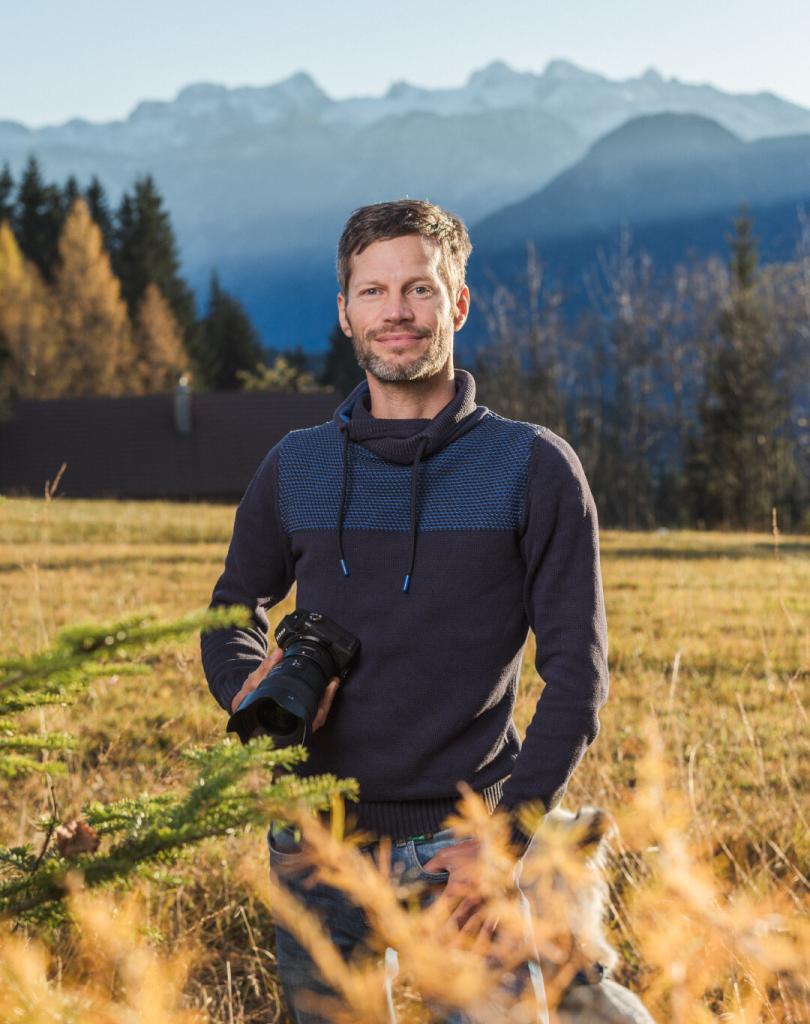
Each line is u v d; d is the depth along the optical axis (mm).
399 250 1948
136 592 9961
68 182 81688
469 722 1863
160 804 1161
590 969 1336
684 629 8047
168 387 66812
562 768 1778
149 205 76875
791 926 750
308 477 2016
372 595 1896
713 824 2145
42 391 58750
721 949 753
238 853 2857
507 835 1531
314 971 1658
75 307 62250
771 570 12820
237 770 1077
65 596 8883
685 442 52156
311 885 1660
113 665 979
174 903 2553
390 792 1846
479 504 1884
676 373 52094
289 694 1725
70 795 3281
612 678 6168
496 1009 1021
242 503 2164
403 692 1851
